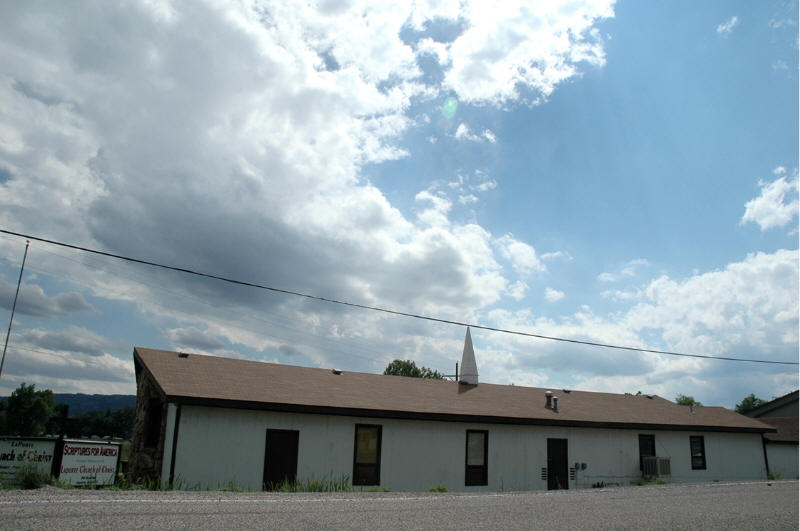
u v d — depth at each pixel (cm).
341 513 915
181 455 1551
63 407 1648
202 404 1569
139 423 1867
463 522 873
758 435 2886
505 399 2442
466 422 2053
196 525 735
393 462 1900
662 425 2514
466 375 2733
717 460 2694
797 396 3750
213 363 1988
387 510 973
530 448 2200
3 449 1435
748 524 941
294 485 1678
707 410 3044
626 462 2430
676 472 2528
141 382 1962
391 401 1997
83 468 1527
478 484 2061
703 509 1113
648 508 1112
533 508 1066
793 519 1006
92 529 670
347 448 1827
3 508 779
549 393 2470
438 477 1973
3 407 7475
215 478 1588
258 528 740
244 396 1666
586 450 2338
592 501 1220
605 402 2783
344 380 2195
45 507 802
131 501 920
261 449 1677
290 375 2072
